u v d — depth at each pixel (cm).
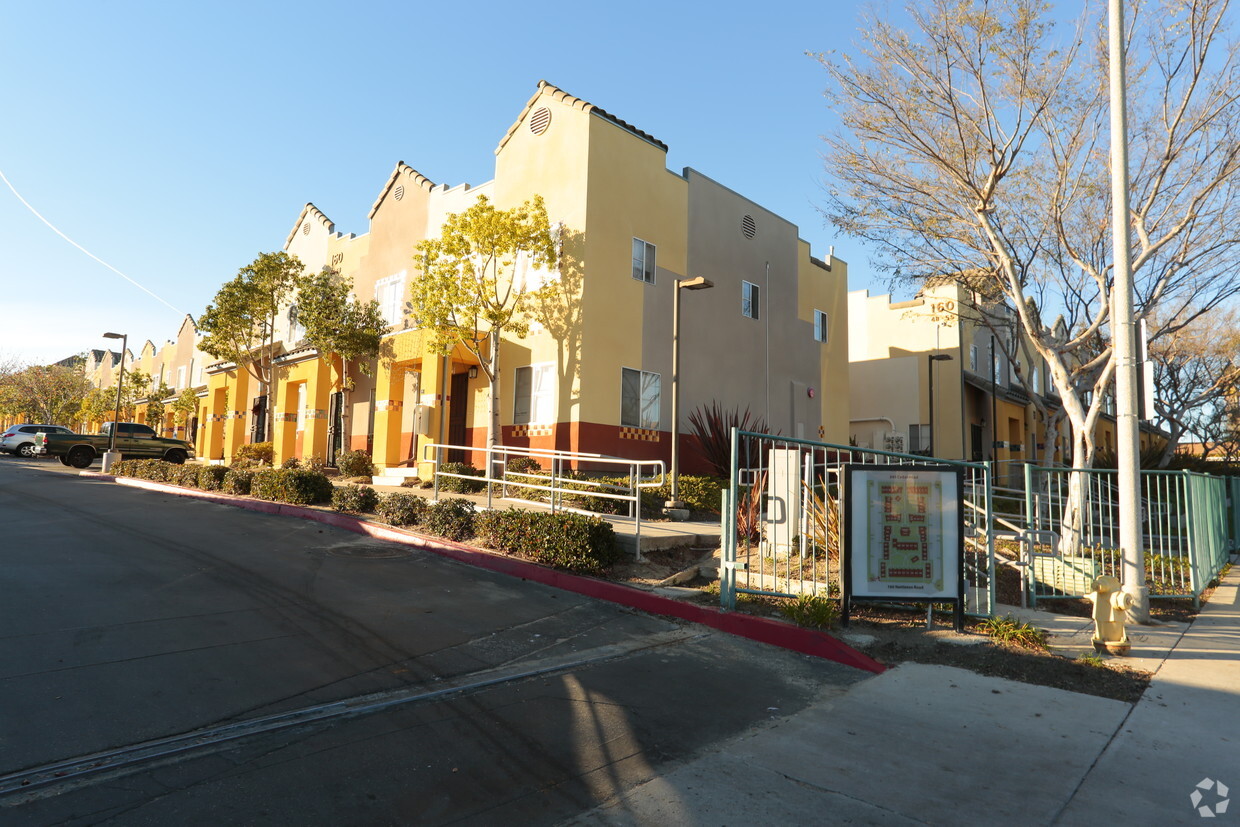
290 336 2656
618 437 1692
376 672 568
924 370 2928
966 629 745
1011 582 977
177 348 4041
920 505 743
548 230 1669
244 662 563
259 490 1495
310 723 468
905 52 1196
